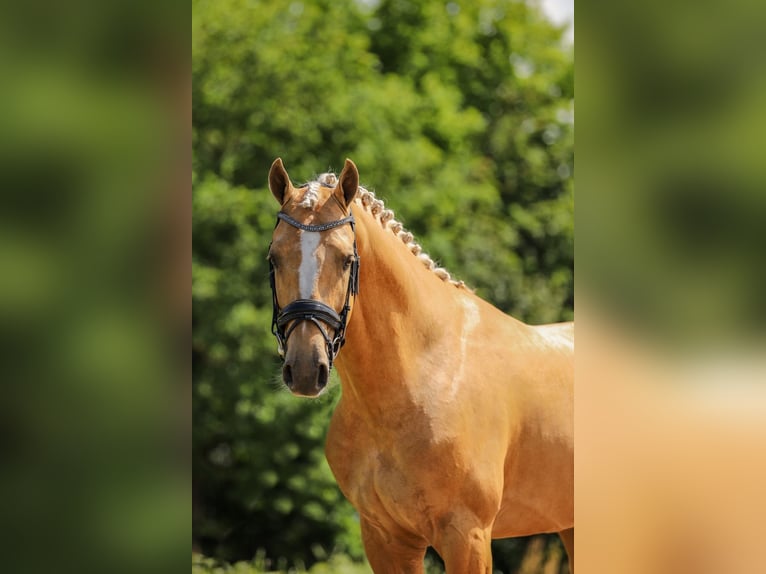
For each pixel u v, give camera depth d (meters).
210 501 10.63
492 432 4.14
